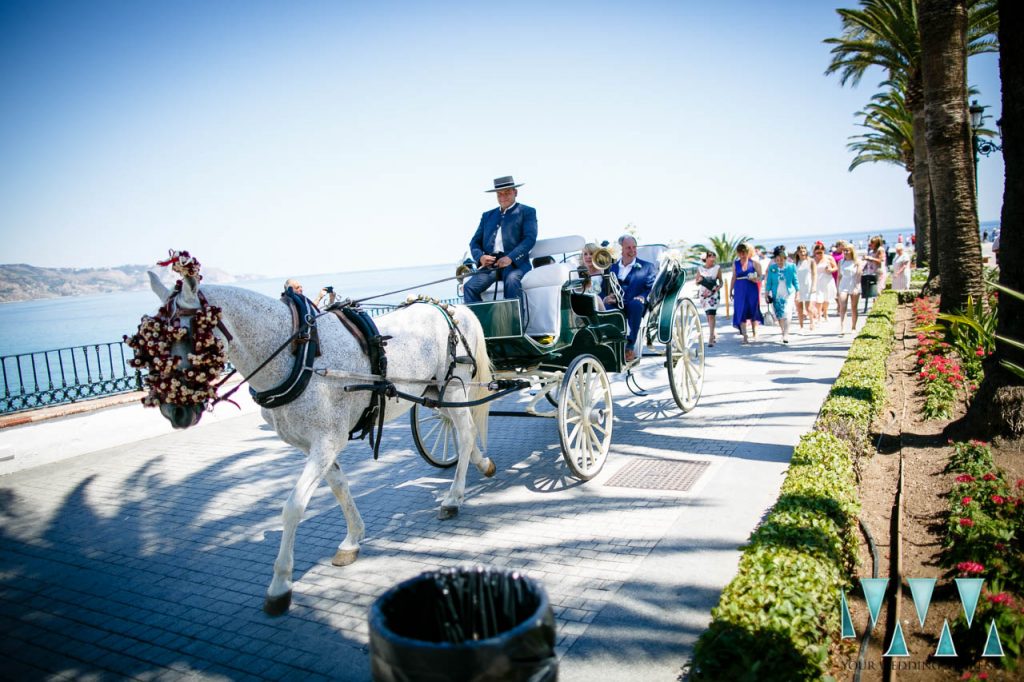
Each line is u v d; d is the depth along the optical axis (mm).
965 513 4039
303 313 4297
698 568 4223
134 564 4977
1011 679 2918
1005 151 5391
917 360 9445
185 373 3656
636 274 7793
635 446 7000
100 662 3660
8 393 8445
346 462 7379
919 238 25156
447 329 5453
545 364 6398
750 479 5734
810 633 2855
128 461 8039
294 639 3783
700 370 8859
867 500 5125
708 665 2699
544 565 4418
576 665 3293
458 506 5445
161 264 3697
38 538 5613
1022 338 5332
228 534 5480
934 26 9570
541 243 7207
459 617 2252
